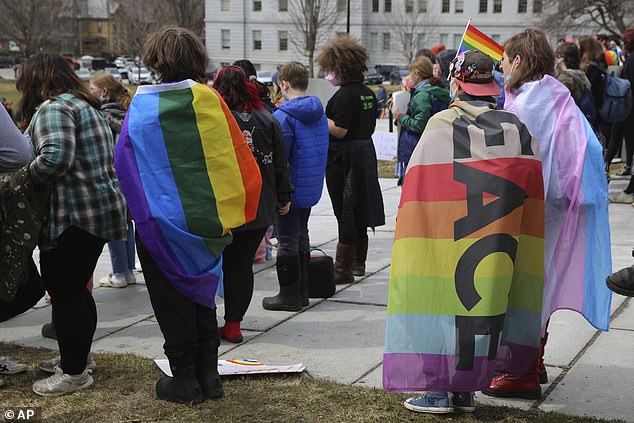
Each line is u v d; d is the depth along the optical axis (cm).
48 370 441
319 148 543
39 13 6531
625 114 838
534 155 359
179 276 373
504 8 6794
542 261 364
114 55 8912
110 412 384
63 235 396
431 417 374
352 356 466
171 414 380
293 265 553
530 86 385
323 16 5575
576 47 745
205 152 374
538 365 407
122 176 370
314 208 995
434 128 360
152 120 369
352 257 628
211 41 7262
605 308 384
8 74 6956
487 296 346
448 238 352
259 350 480
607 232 383
